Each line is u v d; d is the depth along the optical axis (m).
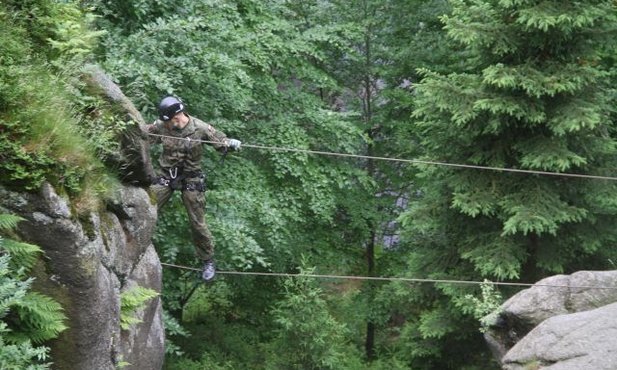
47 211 9.88
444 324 27.00
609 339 16.67
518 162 25.64
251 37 24.88
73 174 10.49
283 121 27.38
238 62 22.03
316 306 28.25
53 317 9.78
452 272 27.31
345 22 35.78
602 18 24.53
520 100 24.09
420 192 36.09
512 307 20.33
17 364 9.12
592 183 25.31
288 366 28.52
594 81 24.38
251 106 27.59
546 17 22.98
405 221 26.72
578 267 27.00
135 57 20.25
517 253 25.17
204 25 21.22
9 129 10.02
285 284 28.30
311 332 28.03
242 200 22.84
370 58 36.56
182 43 21.27
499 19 25.22
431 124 26.20
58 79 11.45
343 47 31.42
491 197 25.16
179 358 27.92
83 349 10.46
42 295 9.96
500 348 21.31
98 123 11.77
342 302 36.41
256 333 31.67
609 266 26.86
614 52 29.06
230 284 30.02
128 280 13.05
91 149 11.21
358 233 35.75
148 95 20.70
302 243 31.50
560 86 23.44
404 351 30.61
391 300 34.47
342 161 30.72
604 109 25.66
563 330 17.52
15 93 10.22
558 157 23.86
